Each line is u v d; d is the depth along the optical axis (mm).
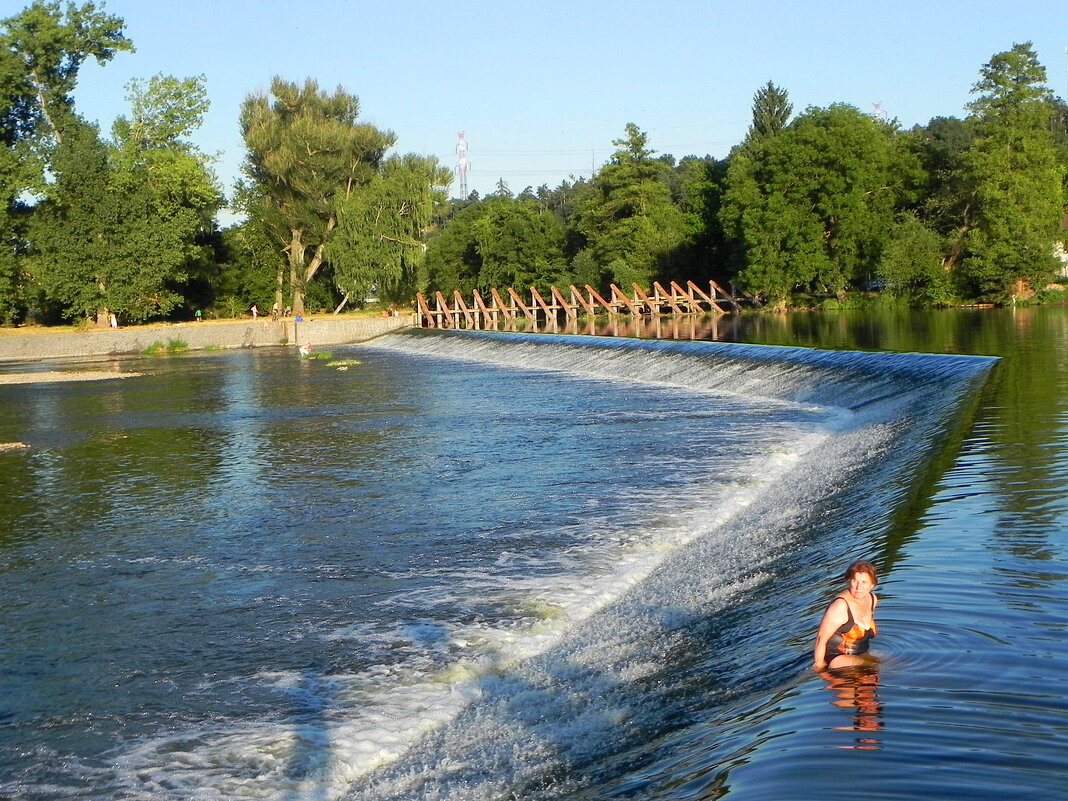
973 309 70062
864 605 9172
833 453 23516
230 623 14797
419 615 14570
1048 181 74938
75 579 17500
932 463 17547
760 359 39562
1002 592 10391
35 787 10047
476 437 30312
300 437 32250
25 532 21125
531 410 35812
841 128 81375
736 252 88500
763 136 122938
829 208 81375
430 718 11109
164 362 69312
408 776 9602
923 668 8617
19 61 82188
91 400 46094
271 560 18062
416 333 79062
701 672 10594
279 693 12094
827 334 50719
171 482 25719
